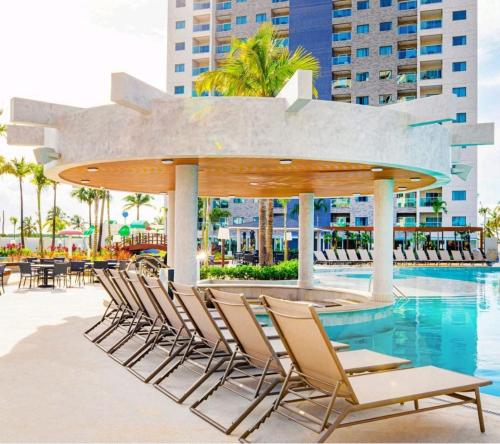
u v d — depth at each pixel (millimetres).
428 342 8586
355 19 58656
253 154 8891
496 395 5422
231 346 5285
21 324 9438
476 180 53562
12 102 9945
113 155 9500
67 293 15117
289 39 60031
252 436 3918
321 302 14266
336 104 9234
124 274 7227
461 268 30828
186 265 10430
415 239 47375
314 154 9055
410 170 10914
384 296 12734
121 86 8336
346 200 57844
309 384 4023
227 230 24016
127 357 6723
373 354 5062
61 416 4355
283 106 8938
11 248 30500
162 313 6457
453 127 11922
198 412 4418
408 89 56781
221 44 63781
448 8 55250
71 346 7445
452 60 55000
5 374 5805
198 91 18000
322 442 3414
